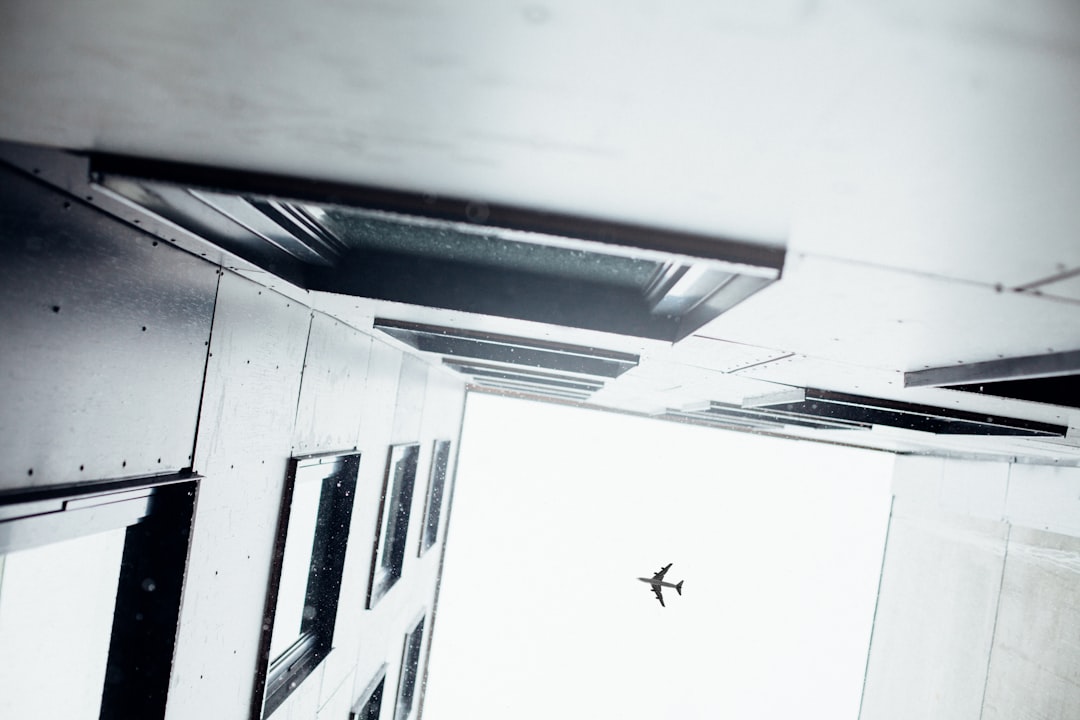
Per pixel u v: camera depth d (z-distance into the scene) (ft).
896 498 34.58
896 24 2.19
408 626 26.17
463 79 2.93
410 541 24.31
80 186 5.32
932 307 5.60
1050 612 21.66
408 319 11.52
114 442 6.61
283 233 7.22
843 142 3.05
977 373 7.70
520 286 8.76
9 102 3.80
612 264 7.71
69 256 5.66
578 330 9.03
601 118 3.13
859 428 19.98
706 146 3.28
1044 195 3.26
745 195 3.81
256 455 10.09
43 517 5.57
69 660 8.02
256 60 2.98
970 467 27.89
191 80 3.25
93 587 8.09
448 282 8.77
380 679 21.50
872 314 6.15
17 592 7.55
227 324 8.64
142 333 6.88
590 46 2.55
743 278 6.19
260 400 9.97
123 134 4.11
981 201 3.44
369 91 3.14
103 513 6.49
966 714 25.11
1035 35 2.15
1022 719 21.91
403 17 2.50
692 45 2.45
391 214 4.57
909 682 30.09
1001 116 2.64
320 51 2.83
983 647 24.94
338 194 4.56
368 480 16.74
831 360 9.08
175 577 8.02
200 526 8.54
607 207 4.32
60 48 3.06
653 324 8.89
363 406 15.60
